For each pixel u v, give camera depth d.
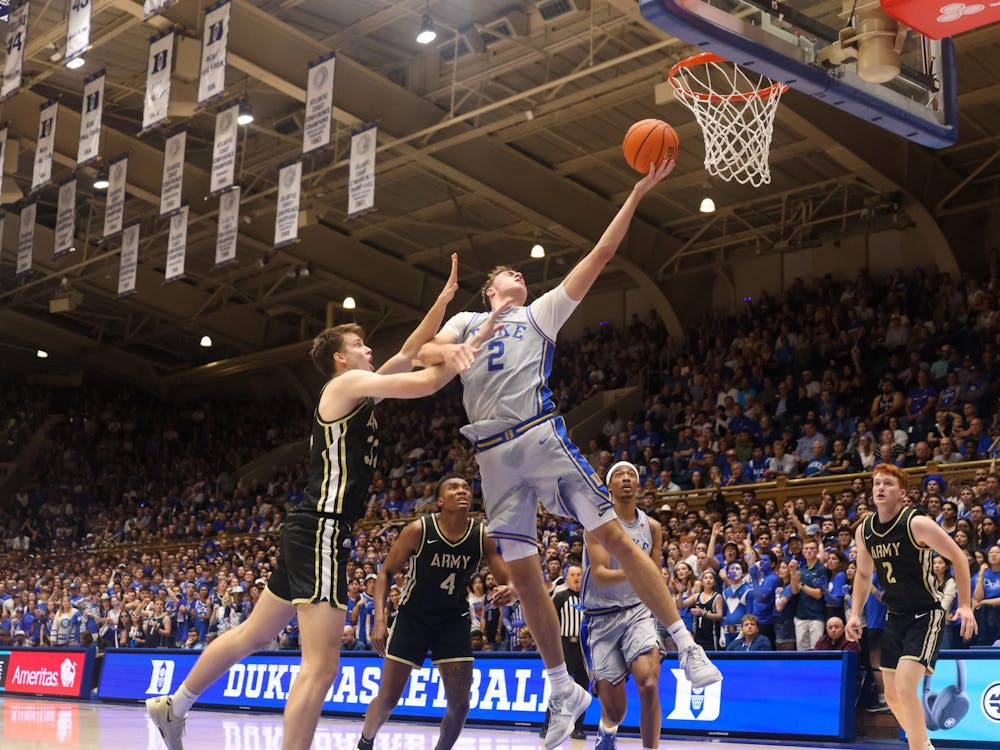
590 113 20.06
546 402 4.93
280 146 22.50
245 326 33.03
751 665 10.69
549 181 22.50
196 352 36.75
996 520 12.42
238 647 4.88
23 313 33.94
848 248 24.20
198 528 28.08
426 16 16.22
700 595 12.85
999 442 15.16
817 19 7.81
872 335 21.19
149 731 10.29
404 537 7.07
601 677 7.05
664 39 16.94
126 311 33.78
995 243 22.12
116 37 19.05
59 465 35.31
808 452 18.64
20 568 29.41
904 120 7.79
